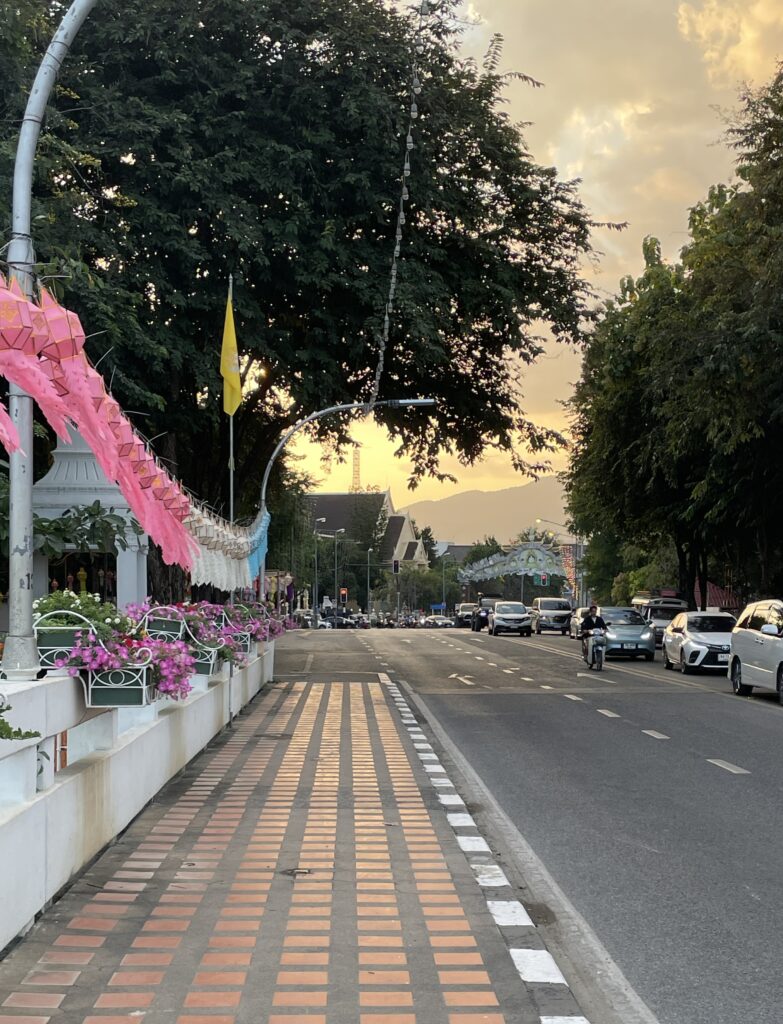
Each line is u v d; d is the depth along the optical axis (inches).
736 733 656.4
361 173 953.5
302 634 2588.6
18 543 294.8
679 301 1330.0
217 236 927.0
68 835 283.7
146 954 234.8
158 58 903.7
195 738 526.0
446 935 252.8
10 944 238.1
